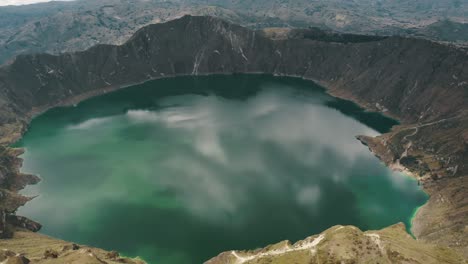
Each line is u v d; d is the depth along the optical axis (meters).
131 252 158.62
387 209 187.12
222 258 145.12
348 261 107.25
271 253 132.88
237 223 174.75
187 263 152.25
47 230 174.25
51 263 117.31
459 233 154.00
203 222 175.62
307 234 167.00
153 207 188.38
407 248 116.38
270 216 179.62
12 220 170.88
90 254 124.69
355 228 127.12
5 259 122.50
